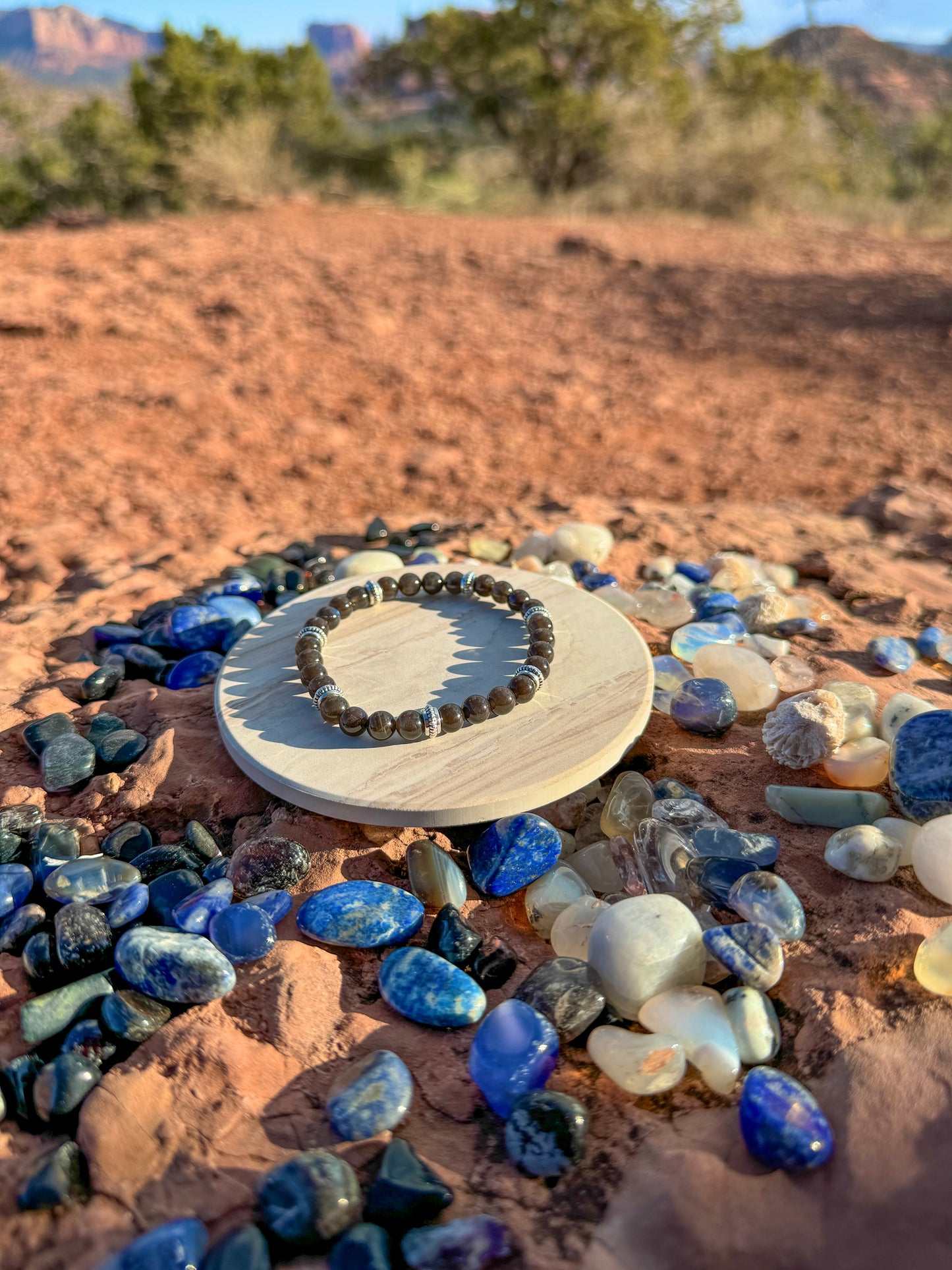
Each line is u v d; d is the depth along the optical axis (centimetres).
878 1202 14
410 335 67
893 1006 17
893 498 43
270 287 72
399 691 25
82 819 23
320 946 20
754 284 80
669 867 21
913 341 66
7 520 42
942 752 22
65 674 30
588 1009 18
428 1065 17
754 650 30
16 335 60
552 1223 15
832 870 21
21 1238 15
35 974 19
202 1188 15
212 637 30
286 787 22
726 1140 16
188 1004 18
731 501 45
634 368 64
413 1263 14
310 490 47
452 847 23
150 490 45
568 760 22
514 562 36
